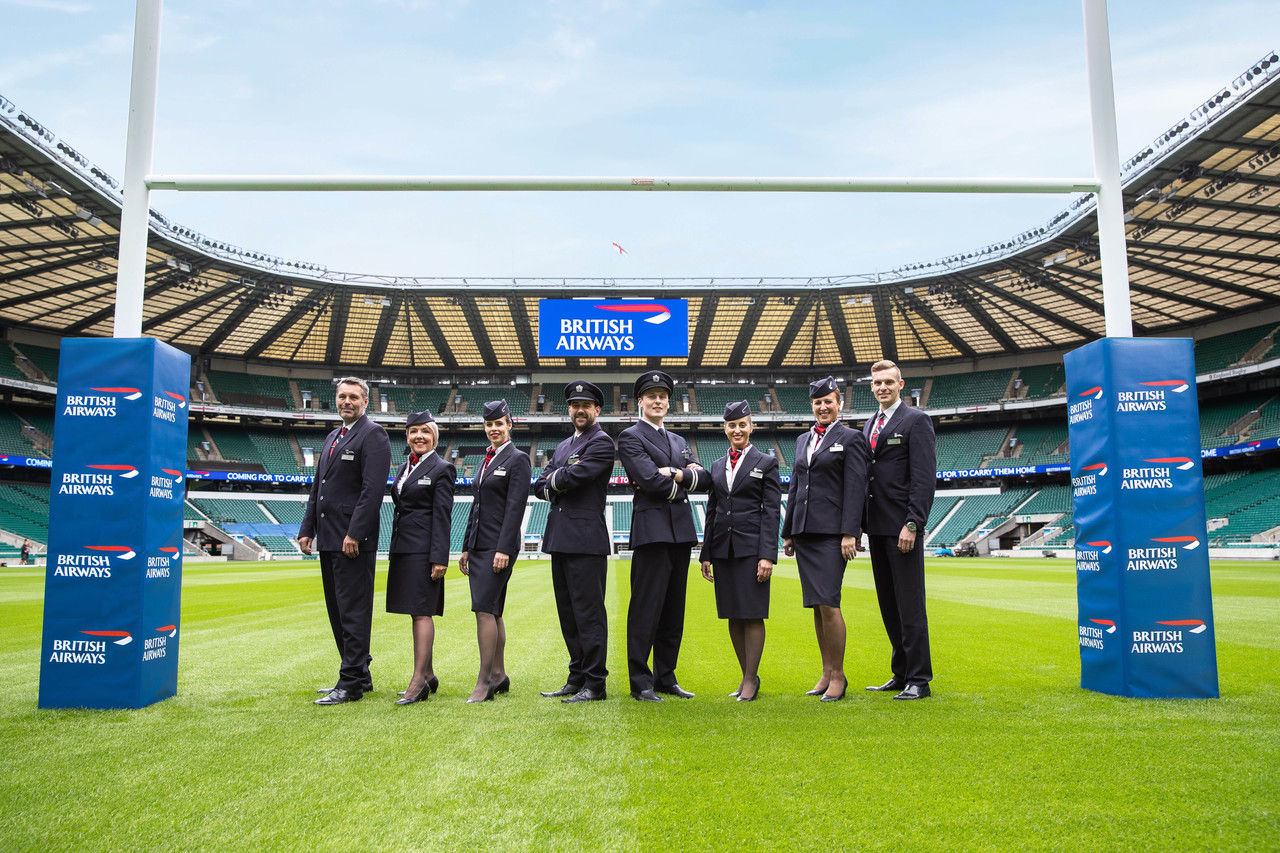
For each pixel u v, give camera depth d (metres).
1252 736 3.39
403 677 5.35
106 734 3.57
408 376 49.31
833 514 4.54
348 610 4.54
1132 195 25.36
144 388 4.44
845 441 4.60
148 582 4.33
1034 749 3.19
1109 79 5.13
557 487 4.60
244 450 44.78
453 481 4.87
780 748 3.23
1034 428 45.28
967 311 40.00
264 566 29.77
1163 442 4.54
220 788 2.76
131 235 4.89
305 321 41.19
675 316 38.72
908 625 4.45
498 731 3.59
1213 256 29.95
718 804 2.56
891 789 2.69
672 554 4.80
